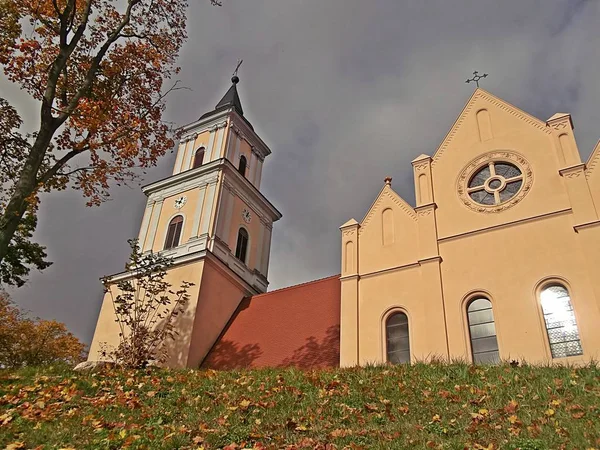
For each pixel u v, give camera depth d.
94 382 16.47
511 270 20.16
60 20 19.17
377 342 21.78
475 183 23.11
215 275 31.70
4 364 40.78
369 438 11.52
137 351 24.61
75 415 12.98
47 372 17.73
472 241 21.61
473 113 24.69
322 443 11.30
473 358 19.44
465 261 21.36
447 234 22.39
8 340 41.50
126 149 21.78
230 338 29.45
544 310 18.95
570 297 18.58
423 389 14.64
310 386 15.87
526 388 13.79
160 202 37.03
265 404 14.16
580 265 18.84
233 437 11.72
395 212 24.72
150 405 14.56
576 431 10.88
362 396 14.41
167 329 27.12
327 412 13.43
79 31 19.52
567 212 20.03
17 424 12.01
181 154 39.25
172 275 31.86
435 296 21.19
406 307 21.84
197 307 29.50
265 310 30.34
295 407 14.01
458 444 10.73
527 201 21.17
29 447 10.88
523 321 19.03
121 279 33.31
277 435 11.92
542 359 18.00
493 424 11.74
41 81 20.67
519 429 11.33
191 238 33.31
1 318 41.47
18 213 16.89
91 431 11.92
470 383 14.84
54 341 43.56
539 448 10.21
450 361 18.73
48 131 18.28
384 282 23.11
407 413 12.97
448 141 24.72
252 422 12.97
